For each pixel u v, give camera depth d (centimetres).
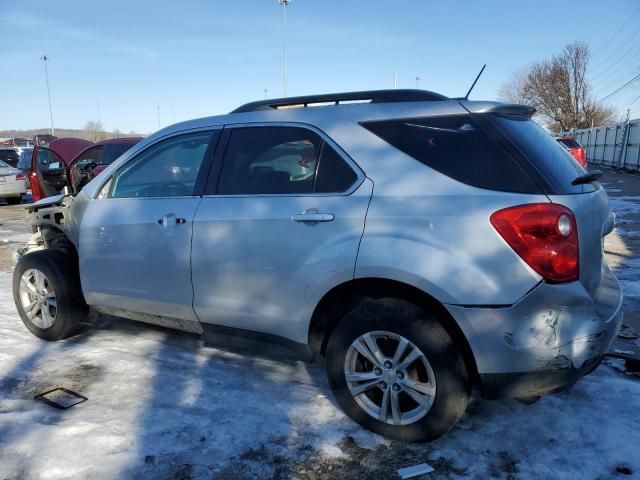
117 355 401
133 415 314
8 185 1564
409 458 272
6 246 877
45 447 281
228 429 299
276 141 318
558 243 241
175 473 262
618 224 999
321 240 286
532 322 245
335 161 294
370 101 309
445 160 269
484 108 275
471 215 251
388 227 268
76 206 407
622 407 313
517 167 256
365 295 299
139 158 379
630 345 404
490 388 261
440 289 253
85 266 392
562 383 253
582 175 279
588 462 265
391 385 279
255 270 310
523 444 281
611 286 293
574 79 6288
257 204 311
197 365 382
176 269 342
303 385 350
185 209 338
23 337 443
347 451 278
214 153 340
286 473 263
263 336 322
